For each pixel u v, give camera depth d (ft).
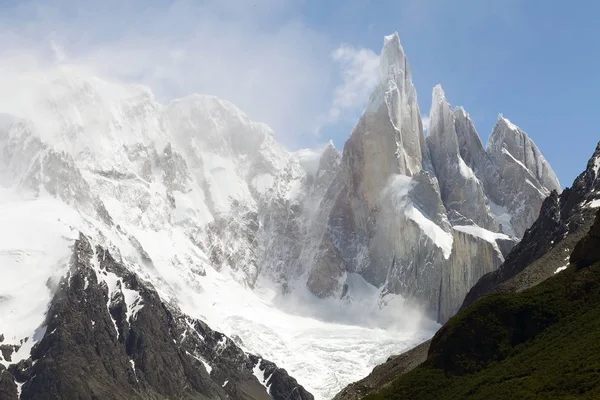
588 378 510.17
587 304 614.75
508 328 616.39
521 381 546.67
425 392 602.03
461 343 617.21
